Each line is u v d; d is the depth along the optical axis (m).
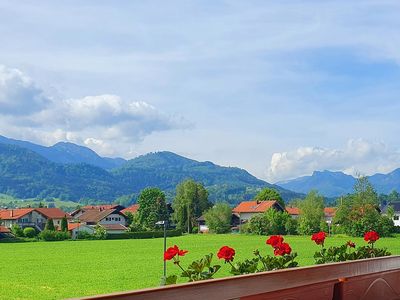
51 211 172.00
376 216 101.44
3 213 166.88
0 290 32.47
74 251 78.88
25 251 79.75
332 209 144.50
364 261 6.41
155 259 61.59
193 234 139.62
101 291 31.80
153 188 163.75
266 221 125.88
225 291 4.52
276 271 5.07
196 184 159.62
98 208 190.25
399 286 7.32
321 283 5.68
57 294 30.11
